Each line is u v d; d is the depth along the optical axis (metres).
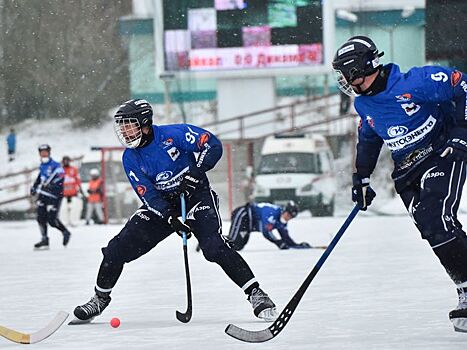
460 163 11.67
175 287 19.16
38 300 17.50
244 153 62.84
